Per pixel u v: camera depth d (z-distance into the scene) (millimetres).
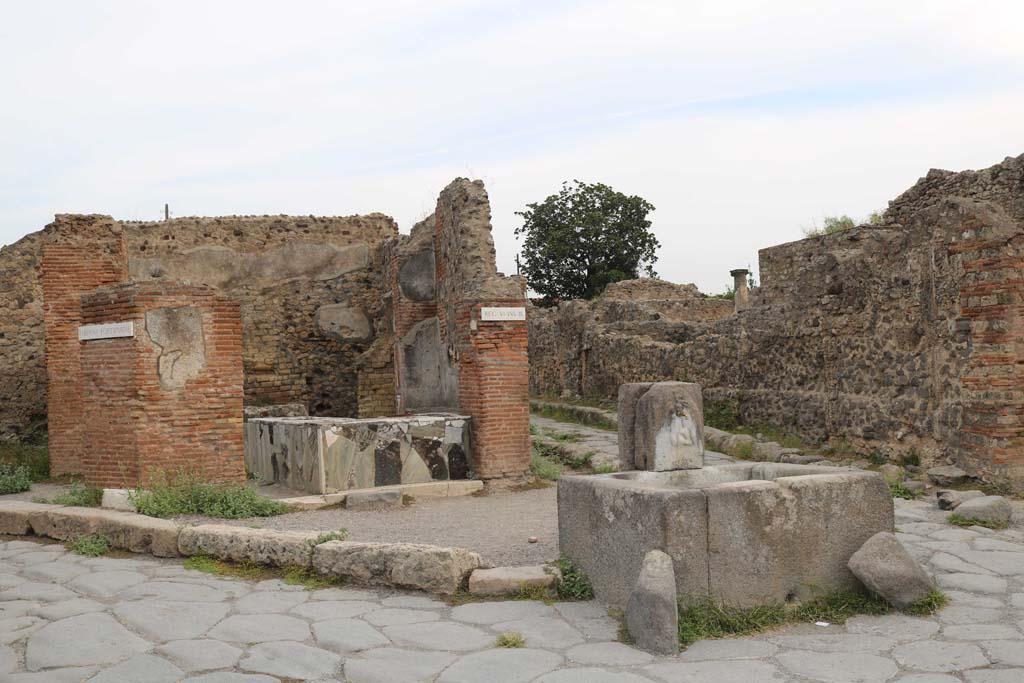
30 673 5129
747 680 4852
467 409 12008
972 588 6504
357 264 19812
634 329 23812
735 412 16328
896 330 12000
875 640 5477
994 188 17844
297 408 16375
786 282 26391
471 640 5621
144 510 9258
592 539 6496
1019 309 9938
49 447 14180
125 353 10242
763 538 5977
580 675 4957
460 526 9234
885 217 21891
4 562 8086
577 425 19938
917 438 11484
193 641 5652
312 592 6875
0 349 17781
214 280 18906
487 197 14477
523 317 12000
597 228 47969
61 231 17500
